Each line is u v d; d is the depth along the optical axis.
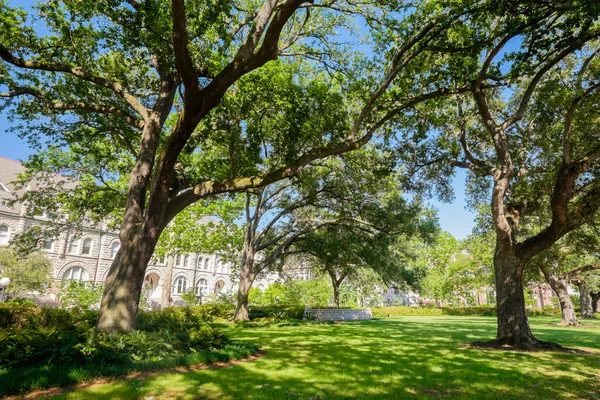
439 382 6.15
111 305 8.48
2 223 37.06
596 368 7.68
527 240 11.35
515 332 11.07
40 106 12.93
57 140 13.99
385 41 11.27
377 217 20.86
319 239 22.62
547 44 9.85
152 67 12.50
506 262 11.68
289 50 16.25
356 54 13.52
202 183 10.77
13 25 9.98
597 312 43.66
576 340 13.84
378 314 39.41
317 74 16.12
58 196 16.59
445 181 16.12
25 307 10.55
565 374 7.01
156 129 10.89
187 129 8.79
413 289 30.58
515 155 14.48
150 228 9.35
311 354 9.04
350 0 11.40
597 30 9.40
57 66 10.09
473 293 61.47
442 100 12.81
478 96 11.77
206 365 7.25
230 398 4.88
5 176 39.50
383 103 12.44
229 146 12.23
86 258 42.66
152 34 9.04
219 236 31.16
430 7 9.72
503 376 6.69
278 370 6.88
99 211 17.05
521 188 12.87
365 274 32.00
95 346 6.41
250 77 11.55
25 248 17.38
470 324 23.62
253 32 8.10
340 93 13.44
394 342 12.18
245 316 22.22
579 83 10.30
